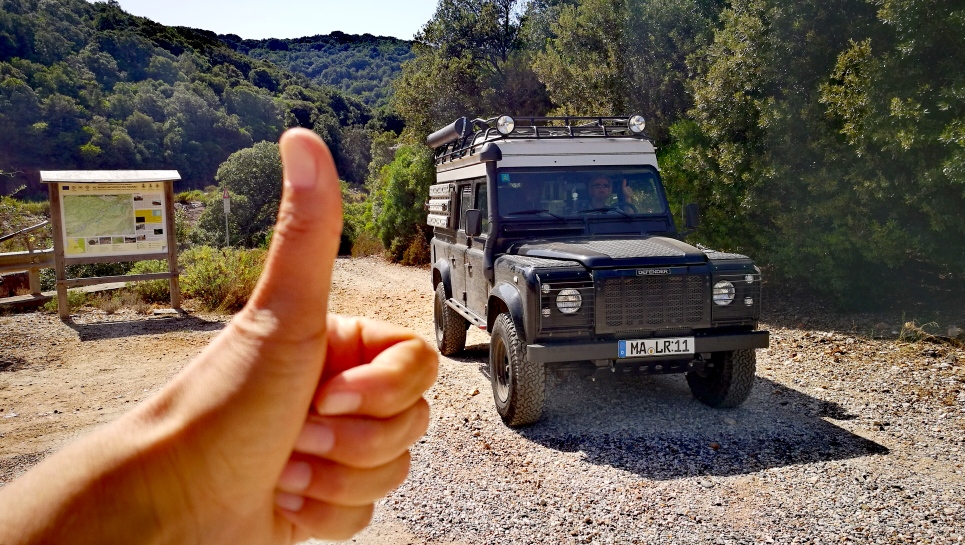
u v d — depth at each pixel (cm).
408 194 1955
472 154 688
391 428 44
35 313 1146
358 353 50
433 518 399
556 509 406
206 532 39
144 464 37
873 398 589
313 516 43
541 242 595
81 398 674
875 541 360
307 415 43
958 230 818
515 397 525
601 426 543
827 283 955
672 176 1109
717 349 515
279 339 37
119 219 1123
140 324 1052
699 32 1370
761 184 980
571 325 505
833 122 938
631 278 508
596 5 1531
